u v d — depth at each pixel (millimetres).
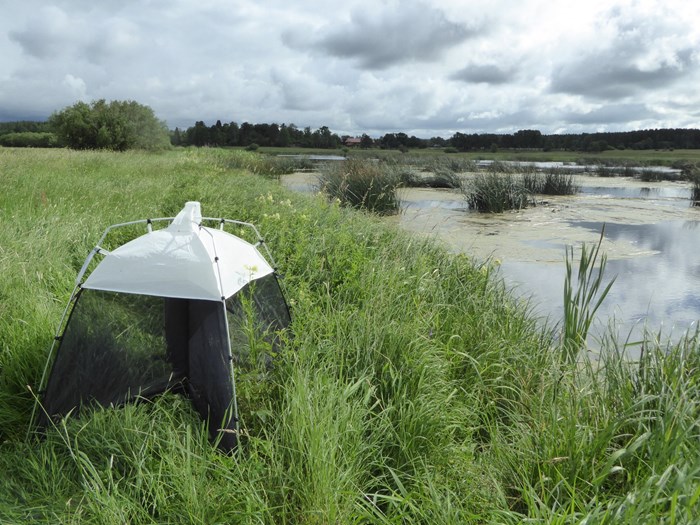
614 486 2670
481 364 4086
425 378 3559
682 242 11156
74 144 37062
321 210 8969
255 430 3062
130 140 37844
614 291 7438
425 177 25828
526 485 2641
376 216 11469
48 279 5105
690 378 3246
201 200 9766
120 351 3244
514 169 27828
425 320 4555
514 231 12172
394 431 3055
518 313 5539
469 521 2461
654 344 3889
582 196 20922
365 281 5262
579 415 3127
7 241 5754
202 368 3236
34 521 2285
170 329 3244
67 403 3209
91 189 10406
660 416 2848
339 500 2521
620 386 3418
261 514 2387
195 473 2617
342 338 3918
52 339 3762
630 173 35781
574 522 2223
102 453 2752
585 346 3992
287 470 2699
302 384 3039
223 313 3164
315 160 39312
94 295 3250
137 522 2338
